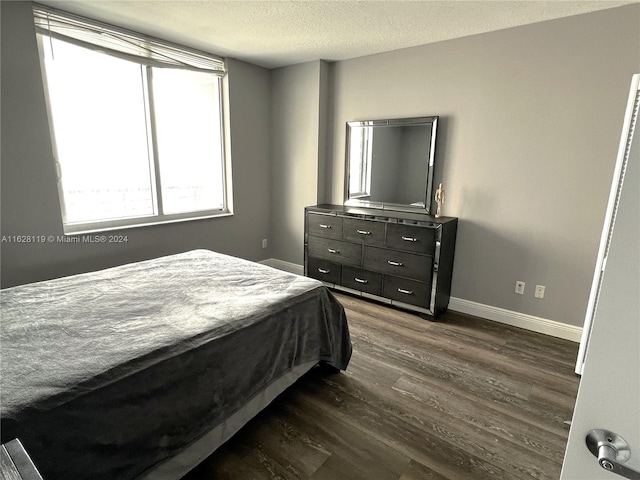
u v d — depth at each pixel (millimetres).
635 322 515
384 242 3184
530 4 2262
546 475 1518
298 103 3871
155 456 1296
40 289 1930
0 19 2201
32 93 2383
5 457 611
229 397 1559
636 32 2238
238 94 3744
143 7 2406
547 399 2025
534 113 2662
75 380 1134
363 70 3496
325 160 3939
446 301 3242
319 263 3695
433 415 1879
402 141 3324
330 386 2123
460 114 2994
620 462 551
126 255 3074
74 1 2324
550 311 2803
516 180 2809
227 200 3977
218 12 2469
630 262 504
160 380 1294
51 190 2553
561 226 2670
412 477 1496
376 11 2408
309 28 2742
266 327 1730
